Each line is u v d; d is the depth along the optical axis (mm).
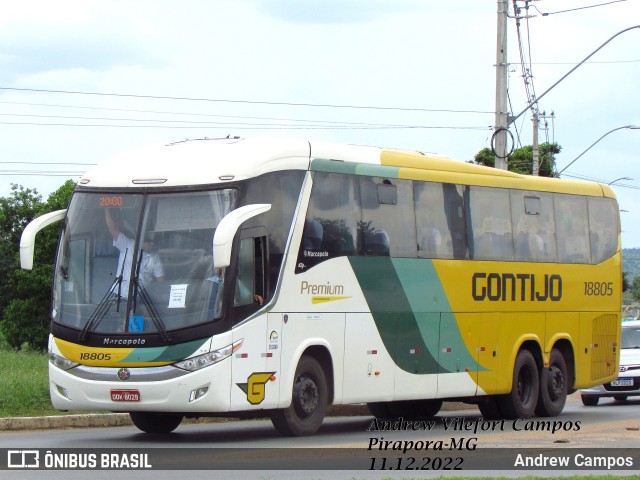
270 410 17688
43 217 17797
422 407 24062
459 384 21203
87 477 12852
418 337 20188
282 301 17250
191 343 16203
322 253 18109
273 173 17297
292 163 17734
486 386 21922
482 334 21828
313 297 17891
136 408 16312
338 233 18484
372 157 19578
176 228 16703
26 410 20266
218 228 15938
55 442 16938
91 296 16812
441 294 20781
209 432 19219
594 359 25281
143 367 16250
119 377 16328
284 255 17328
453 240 21250
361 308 18875
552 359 24047
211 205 16656
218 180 16781
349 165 18906
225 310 16312
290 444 16641
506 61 31312
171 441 17203
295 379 17656
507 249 22672
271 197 17203
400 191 20047
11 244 56500
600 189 25766
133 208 17000
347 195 18797
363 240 19031
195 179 16875
